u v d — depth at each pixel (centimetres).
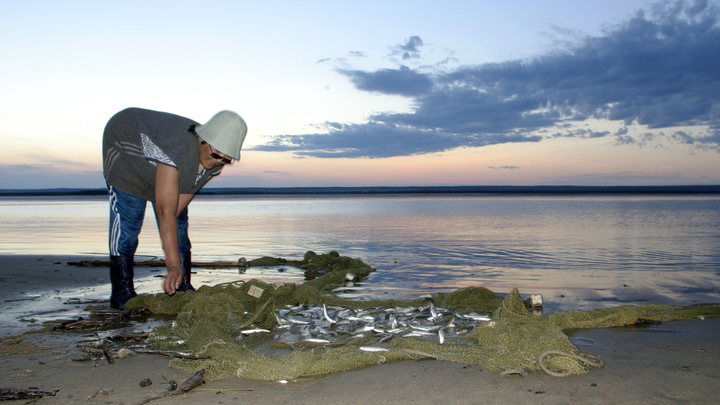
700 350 328
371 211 2803
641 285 625
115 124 442
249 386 266
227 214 2567
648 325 404
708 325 402
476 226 1664
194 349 322
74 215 2503
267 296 507
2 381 267
